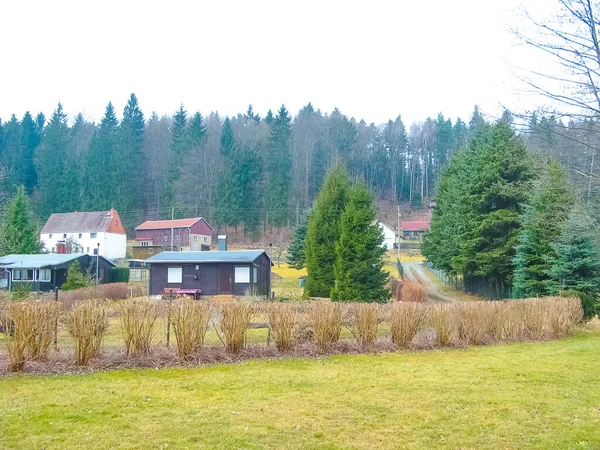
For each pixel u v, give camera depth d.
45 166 74.56
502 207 30.19
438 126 97.81
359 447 5.32
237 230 74.94
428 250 47.88
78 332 9.03
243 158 73.88
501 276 30.34
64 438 5.33
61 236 65.12
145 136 82.50
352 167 89.56
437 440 5.61
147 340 9.90
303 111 87.50
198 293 31.17
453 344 12.58
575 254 20.84
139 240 67.62
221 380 8.26
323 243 29.25
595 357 11.06
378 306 12.30
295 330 11.40
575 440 5.66
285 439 5.49
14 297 18.69
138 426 5.79
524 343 13.58
